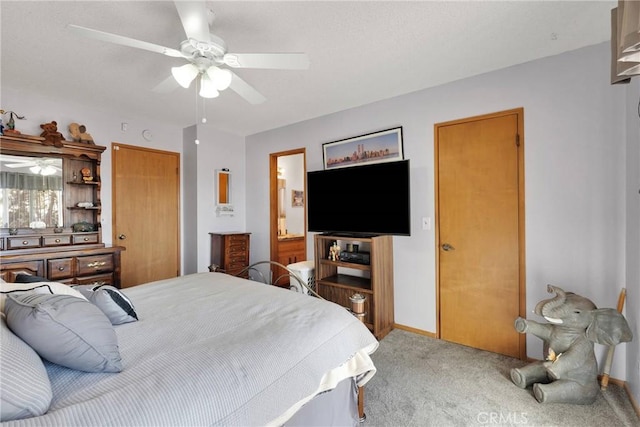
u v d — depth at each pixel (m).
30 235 2.88
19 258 2.58
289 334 1.31
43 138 2.87
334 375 1.41
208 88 1.96
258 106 3.34
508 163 2.46
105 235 3.47
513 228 2.44
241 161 4.59
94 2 1.65
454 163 2.72
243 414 0.95
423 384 2.04
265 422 1.00
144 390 0.88
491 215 2.54
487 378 2.12
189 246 4.14
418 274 2.93
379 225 2.92
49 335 0.92
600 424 1.65
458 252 2.71
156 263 3.94
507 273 2.47
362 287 2.93
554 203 2.26
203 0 1.29
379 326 2.82
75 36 1.97
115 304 1.39
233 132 4.42
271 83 2.73
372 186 2.97
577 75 2.17
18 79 2.62
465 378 2.12
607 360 1.96
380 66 2.42
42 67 2.40
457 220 2.71
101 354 0.97
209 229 4.19
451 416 1.72
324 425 1.42
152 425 0.79
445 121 2.75
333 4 1.69
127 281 3.66
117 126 3.59
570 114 2.20
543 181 2.30
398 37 2.02
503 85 2.46
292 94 3.00
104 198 3.47
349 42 2.07
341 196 3.21
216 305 1.68
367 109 3.25
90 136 3.24
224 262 4.01
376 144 3.17
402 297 3.03
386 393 1.94
